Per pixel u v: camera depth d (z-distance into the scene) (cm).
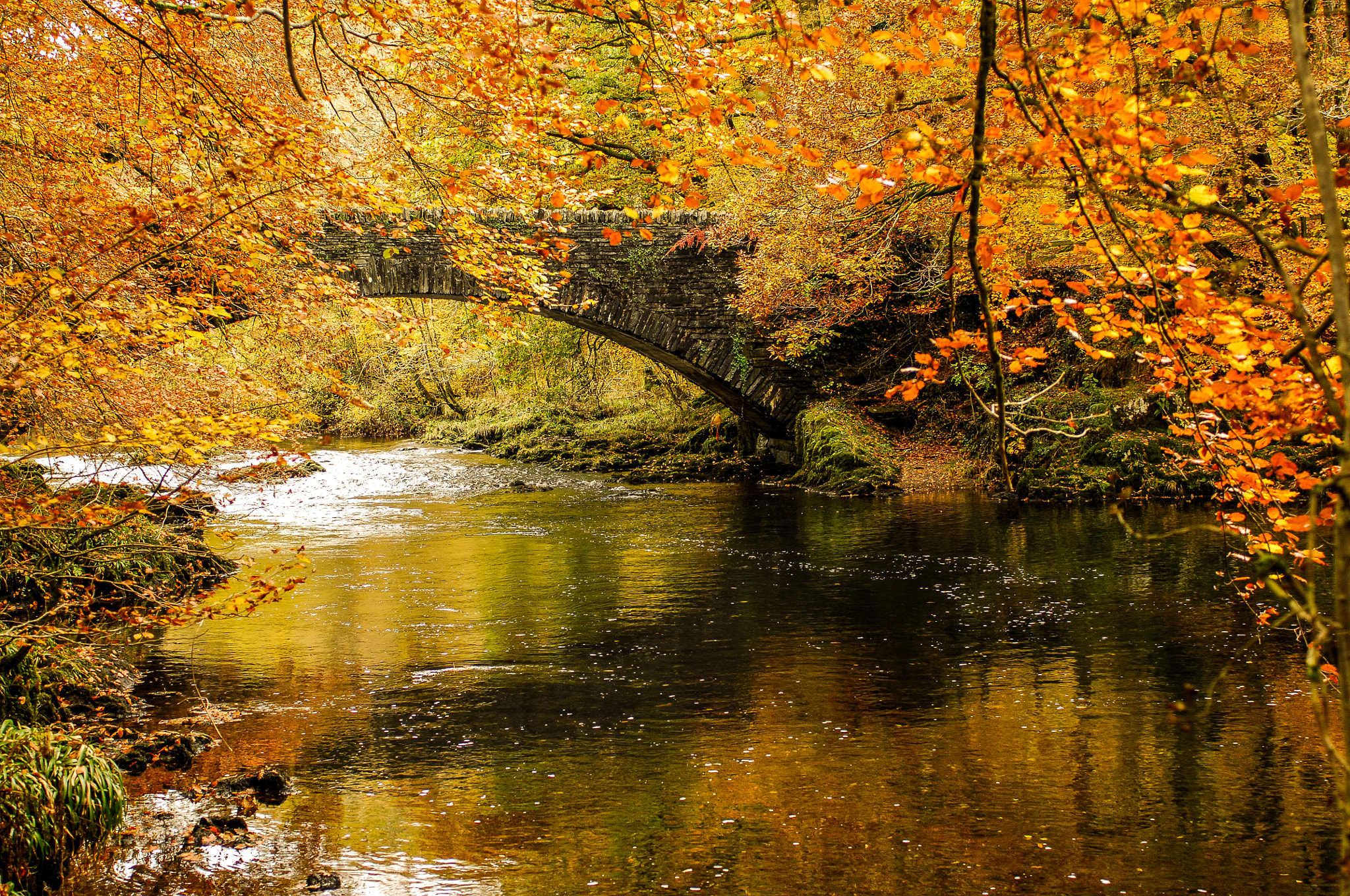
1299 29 191
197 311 654
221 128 678
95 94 783
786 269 1736
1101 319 432
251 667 898
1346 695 177
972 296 2238
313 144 650
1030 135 879
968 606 1088
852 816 579
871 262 1759
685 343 2197
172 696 815
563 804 602
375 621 1062
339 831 566
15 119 738
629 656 927
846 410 2270
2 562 684
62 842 523
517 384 3484
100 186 706
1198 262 533
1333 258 180
